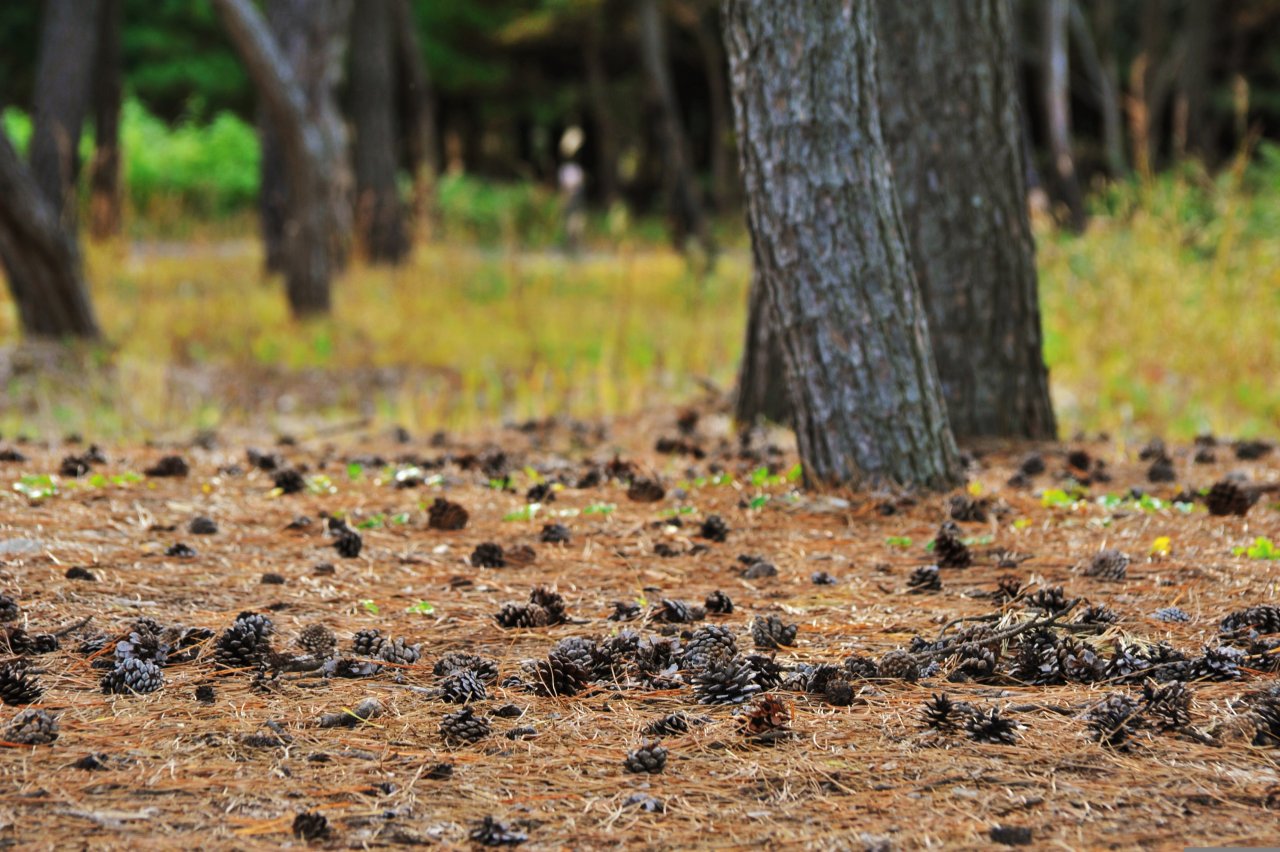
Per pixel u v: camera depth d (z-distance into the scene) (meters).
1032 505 9.46
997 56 11.69
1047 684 5.58
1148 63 47.84
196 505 9.31
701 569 7.75
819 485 9.60
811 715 5.16
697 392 16.53
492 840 4.00
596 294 27.31
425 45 60.62
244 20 21.38
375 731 4.99
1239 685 5.44
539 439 13.46
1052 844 3.97
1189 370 16.28
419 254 30.64
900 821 4.16
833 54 9.16
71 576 7.11
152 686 5.41
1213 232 17.94
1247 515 9.10
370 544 8.30
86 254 25.27
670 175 35.59
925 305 11.98
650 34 35.50
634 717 5.18
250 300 23.98
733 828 4.13
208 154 49.84
